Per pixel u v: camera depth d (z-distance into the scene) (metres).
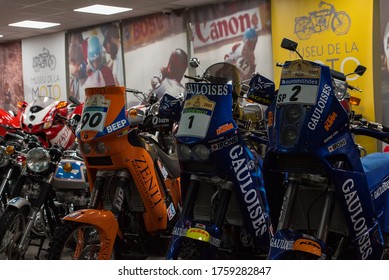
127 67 10.01
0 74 12.49
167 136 3.95
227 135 2.73
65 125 4.46
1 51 12.46
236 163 2.76
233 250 3.04
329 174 2.31
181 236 2.66
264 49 8.09
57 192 4.18
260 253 3.02
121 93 3.32
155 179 3.54
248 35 8.24
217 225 2.72
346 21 7.07
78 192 4.20
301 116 2.31
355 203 2.39
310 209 2.53
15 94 12.24
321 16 7.29
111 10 9.15
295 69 2.39
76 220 3.00
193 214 2.92
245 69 8.32
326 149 2.32
